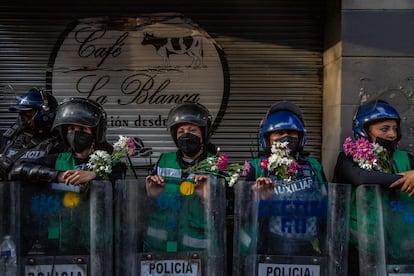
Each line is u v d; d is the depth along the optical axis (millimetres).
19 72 5844
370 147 3383
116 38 5832
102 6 5828
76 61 5844
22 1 5816
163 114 5859
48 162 3566
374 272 3154
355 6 5223
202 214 3168
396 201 3213
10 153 4242
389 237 3203
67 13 5832
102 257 3139
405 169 3602
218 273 3146
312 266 3143
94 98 5848
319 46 5863
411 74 5215
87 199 3150
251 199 3156
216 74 5859
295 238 3150
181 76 5848
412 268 3188
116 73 5848
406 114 5137
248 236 3146
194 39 5844
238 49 5863
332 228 3127
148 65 5840
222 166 3555
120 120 5852
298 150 3652
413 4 5199
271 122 3582
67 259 3145
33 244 3139
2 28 5828
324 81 5824
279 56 5867
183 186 3176
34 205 3143
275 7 5852
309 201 3152
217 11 5848
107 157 3410
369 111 3650
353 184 3363
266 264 3152
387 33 5227
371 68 5234
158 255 3160
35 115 4270
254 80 5859
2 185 3074
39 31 5828
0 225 3070
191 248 3170
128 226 3135
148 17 5832
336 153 5297
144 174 5816
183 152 3795
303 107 5871
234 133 5863
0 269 3072
